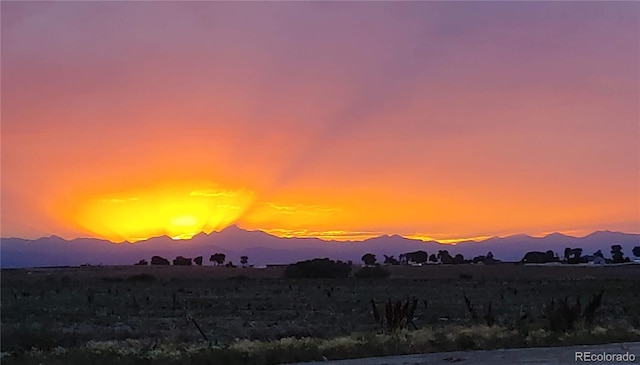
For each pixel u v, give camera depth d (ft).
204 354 70.38
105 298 220.43
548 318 94.02
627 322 105.29
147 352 74.90
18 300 209.77
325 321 137.18
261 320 142.51
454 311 154.92
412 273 460.96
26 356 72.33
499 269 494.59
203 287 302.04
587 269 492.54
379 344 75.36
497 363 58.65
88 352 73.72
